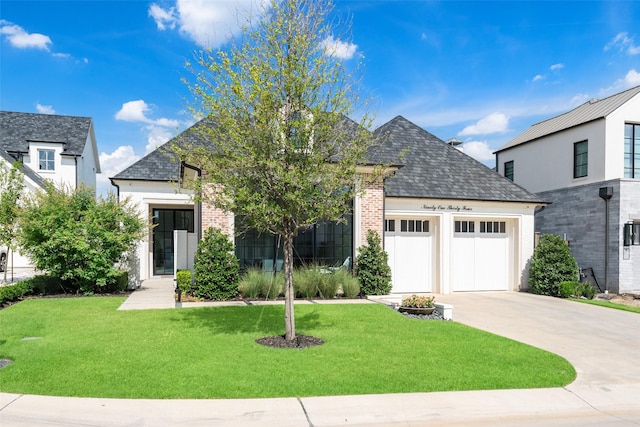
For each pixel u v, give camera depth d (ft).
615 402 18.30
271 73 23.95
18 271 68.59
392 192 48.47
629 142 56.59
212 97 24.22
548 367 22.13
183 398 17.11
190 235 51.52
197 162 25.75
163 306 36.99
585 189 57.62
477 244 52.80
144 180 52.39
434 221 51.01
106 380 18.76
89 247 42.09
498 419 16.44
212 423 15.16
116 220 44.83
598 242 55.57
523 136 71.77
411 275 50.39
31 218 42.70
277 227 25.59
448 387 19.06
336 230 45.85
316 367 20.95
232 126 23.49
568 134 61.11
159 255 60.70
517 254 53.26
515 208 53.16
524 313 38.52
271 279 41.60
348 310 36.09
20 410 15.83
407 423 15.79
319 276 42.47
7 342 24.75
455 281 51.75
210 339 25.77
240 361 21.54
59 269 42.57
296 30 24.97
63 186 47.29
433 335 28.07
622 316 37.76
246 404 16.70
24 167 71.36
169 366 20.61
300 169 23.85
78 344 24.35
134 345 24.21
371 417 16.03
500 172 75.41
